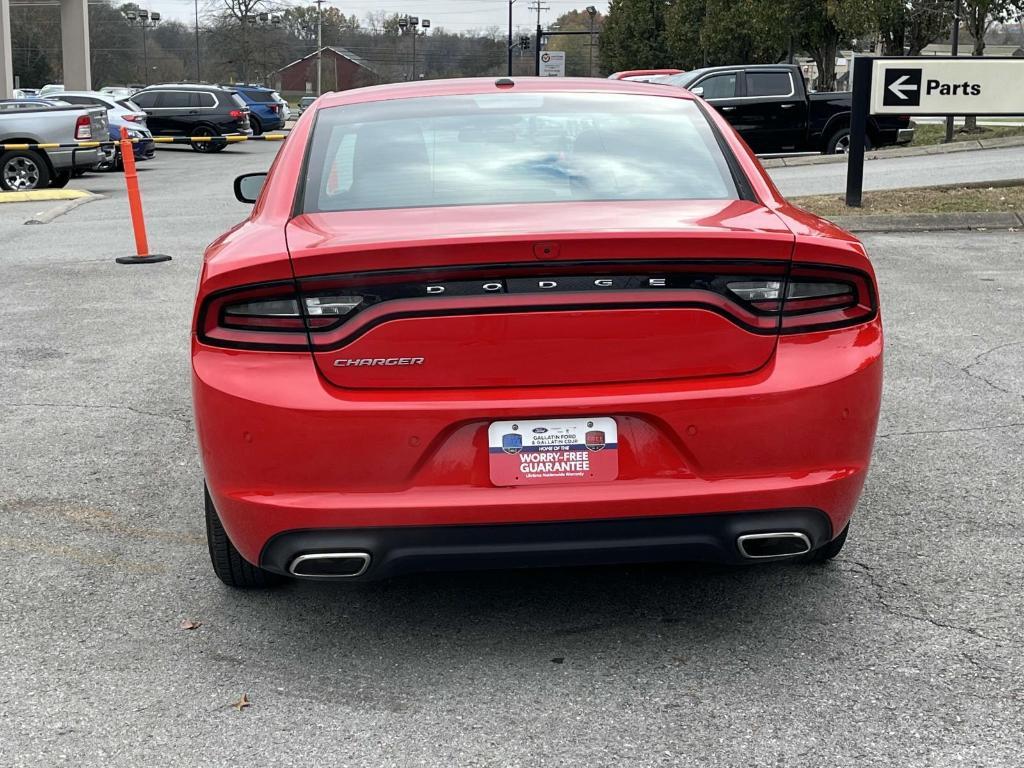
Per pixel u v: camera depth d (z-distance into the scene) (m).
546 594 3.77
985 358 6.74
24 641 3.46
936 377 6.35
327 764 2.77
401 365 3.00
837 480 3.12
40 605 3.72
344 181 3.63
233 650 3.39
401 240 2.96
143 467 5.11
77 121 19.94
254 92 39.44
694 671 3.21
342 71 119.50
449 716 2.98
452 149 3.78
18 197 18.02
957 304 8.31
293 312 3.01
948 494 4.60
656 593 3.76
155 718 3.00
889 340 7.23
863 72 12.86
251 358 3.05
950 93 13.00
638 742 2.84
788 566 3.95
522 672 3.22
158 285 9.83
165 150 34.09
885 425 5.52
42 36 102.62
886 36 32.81
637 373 3.04
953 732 2.87
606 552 3.06
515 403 2.98
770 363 3.10
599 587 3.81
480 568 3.09
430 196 3.52
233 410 3.02
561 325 3.00
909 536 4.18
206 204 17.02
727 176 3.73
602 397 3.00
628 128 3.95
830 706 3.00
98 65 114.25
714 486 3.05
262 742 2.87
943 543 4.11
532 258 2.94
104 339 7.72
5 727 2.96
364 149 3.80
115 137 25.02
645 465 3.05
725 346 3.07
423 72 122.50
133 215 11.09
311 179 3.66
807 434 3.09
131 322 8.28
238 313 3.06
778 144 20.67
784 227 3.23
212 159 30.20
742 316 3.07
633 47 71.94
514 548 3.03
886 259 10.36
